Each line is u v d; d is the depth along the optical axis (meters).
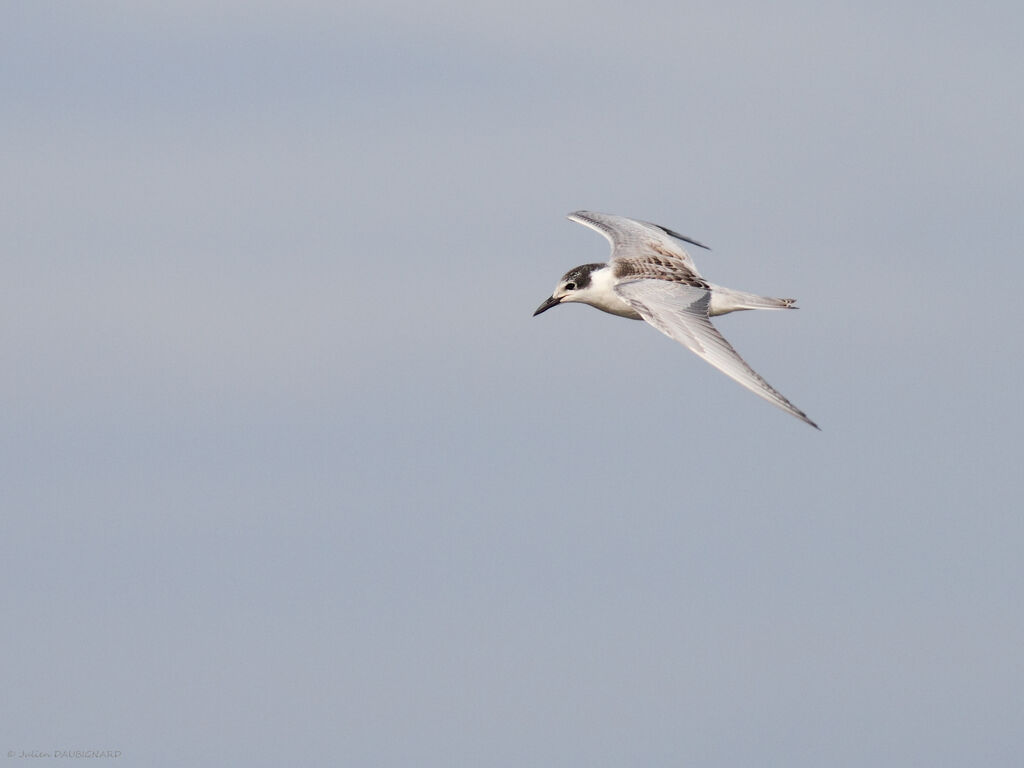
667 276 23.14
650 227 25.45
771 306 22.44
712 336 20.20
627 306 23.70
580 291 23.80
